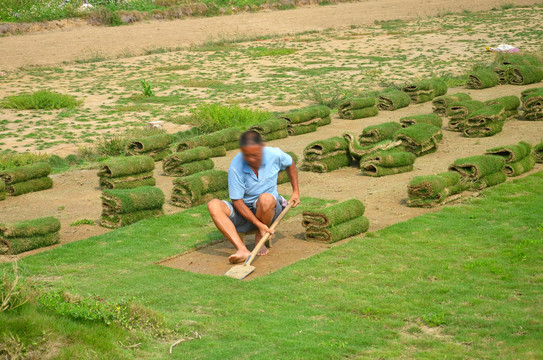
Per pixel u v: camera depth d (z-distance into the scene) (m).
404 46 31.34
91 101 21.14
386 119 16.91
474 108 14.38
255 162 6.81
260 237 7.29
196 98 21.17
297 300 5.79
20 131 16.95
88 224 9.09
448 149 12.81
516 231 7.54
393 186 10.25
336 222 7.55
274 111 18.66
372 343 4.81
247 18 41.44
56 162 13.93
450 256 6.81
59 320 4.76
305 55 29.92
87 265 7.11
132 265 7.05
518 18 39.00
